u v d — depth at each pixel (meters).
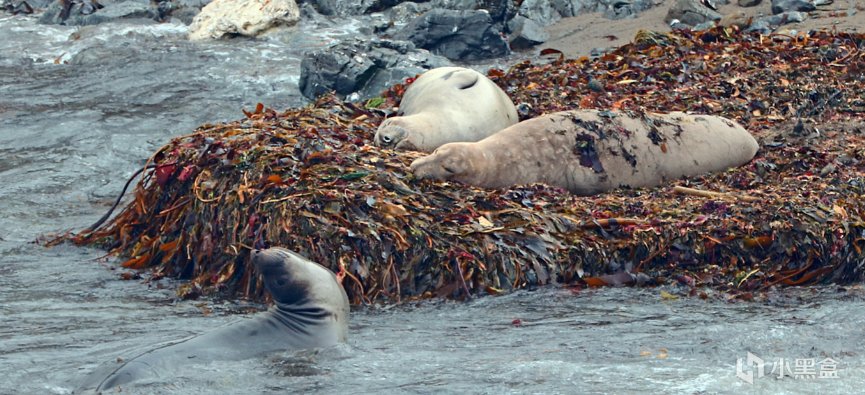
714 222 31.53
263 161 32.88
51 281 31.81
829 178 35.03
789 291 29.61
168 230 33.62
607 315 27.02
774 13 66.50
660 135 36.38
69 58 69.81
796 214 31.47
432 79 39.09
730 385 20.03
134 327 26.14
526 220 31.31
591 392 19.64
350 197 30.89
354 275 29.61
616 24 69.81
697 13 67.19
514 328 25.86
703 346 23.31
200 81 63.25
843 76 46.97
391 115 41.25
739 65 47.91
